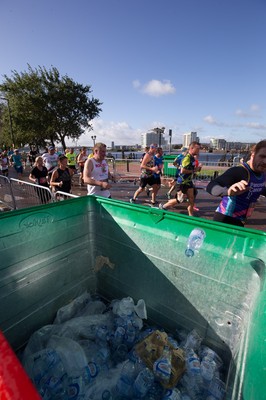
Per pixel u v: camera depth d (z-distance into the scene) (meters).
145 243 1.99
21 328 1.93
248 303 1.49
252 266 1.46
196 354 1.74
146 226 1.96
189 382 1.56
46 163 8.49
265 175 2.23
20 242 1.80
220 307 1.66
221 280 1.62
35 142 32.00
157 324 2.11
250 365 1.05
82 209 2.27
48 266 2.05
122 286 2.30
